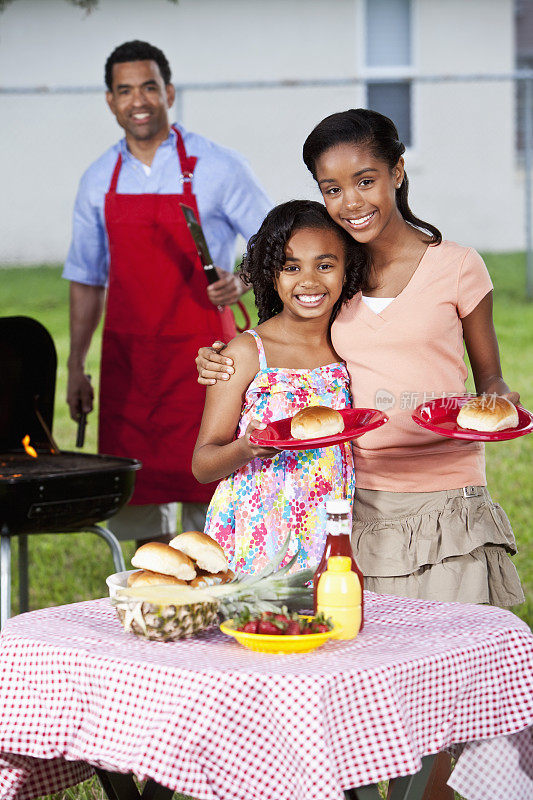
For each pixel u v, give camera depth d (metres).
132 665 2.29
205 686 2.19
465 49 16.58
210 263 4.67
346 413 3.00
